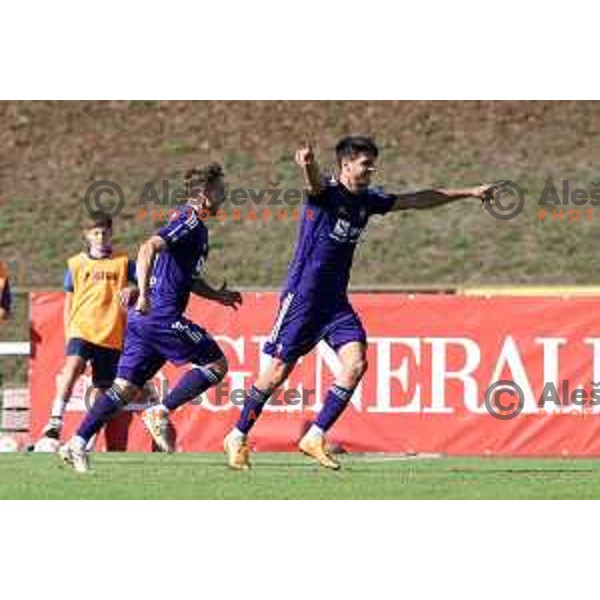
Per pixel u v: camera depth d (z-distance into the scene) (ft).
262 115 369.50
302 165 146.82
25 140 367.04
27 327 318.86
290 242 340.39
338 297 152.56
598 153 360.07
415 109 368.68
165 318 160.45
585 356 196.75
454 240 339.36
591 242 338.95
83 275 191.83
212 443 199.41
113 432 201.26
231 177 354.33
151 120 371.15
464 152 358.84
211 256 335.26
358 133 363.15
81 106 374.22
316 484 148.25
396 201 151.53
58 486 146.51
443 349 197.36
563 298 196.65
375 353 197.88
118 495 140.05
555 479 155.74
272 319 199.52
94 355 192.13
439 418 197.16
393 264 331.98
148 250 154.30
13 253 337.93
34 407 203.62
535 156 359.05
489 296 197.26
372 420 197.77
